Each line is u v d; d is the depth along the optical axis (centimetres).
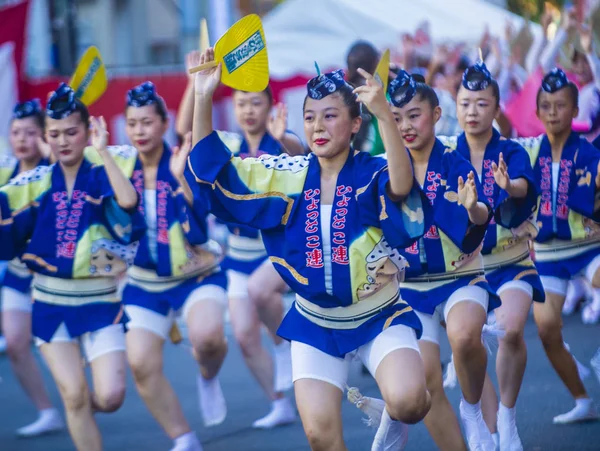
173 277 1456
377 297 1045
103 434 1645
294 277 1045
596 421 1513
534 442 1420
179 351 2331
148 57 5653
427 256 1235
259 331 1662
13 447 1599
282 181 1047
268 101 1659
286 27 3197
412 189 998
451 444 1190
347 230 1024
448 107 1905
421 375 1009
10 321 1653
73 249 1288
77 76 1391
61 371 1275
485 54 2403
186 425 1410
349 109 1025
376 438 1091
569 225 1496
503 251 1355
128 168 1473
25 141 1638
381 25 3159
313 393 1027
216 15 4238
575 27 1953
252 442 1546
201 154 1028
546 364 1933
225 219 1058
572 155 1491
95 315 1297
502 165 1271
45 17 3741
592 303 2334
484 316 1220
